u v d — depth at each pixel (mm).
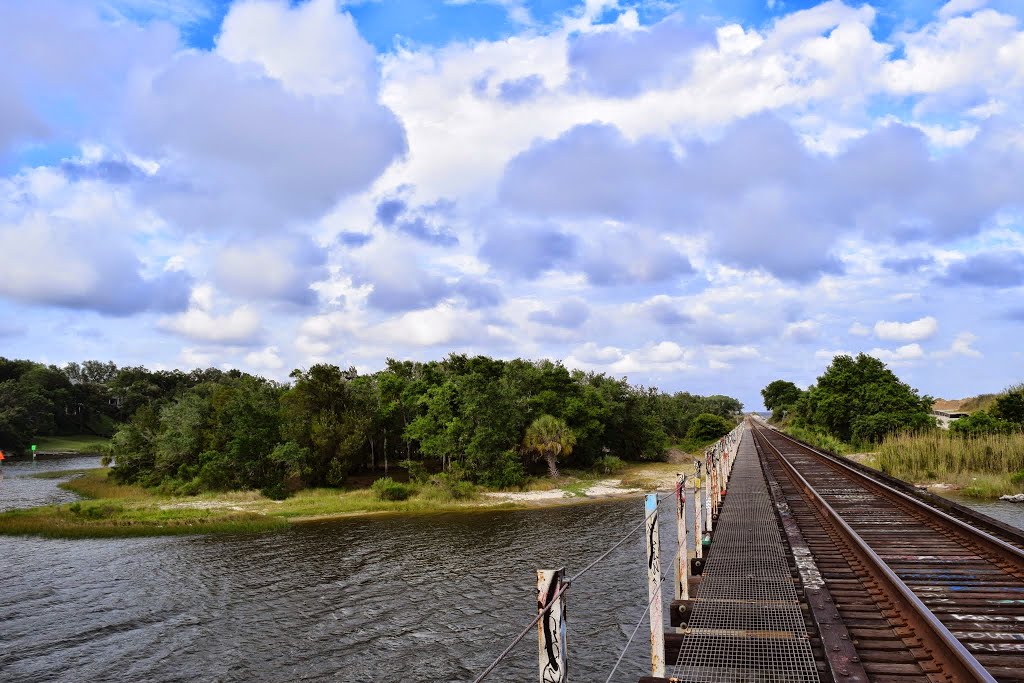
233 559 28484
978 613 8164
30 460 121000
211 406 70188
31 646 17859
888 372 74312
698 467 11461
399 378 67625
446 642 17703
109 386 170625
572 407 64312
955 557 11445
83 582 24578
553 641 2990
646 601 20406
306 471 55844
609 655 16219
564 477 59594
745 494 18969
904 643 6820
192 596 22484
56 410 153375
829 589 9203
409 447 63156
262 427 56750
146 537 34594
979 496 35281
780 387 180000
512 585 23172
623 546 29344
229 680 15500
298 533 35406
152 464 68750
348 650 17219
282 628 19016
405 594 22281
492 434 54938
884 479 26750
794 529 13367
